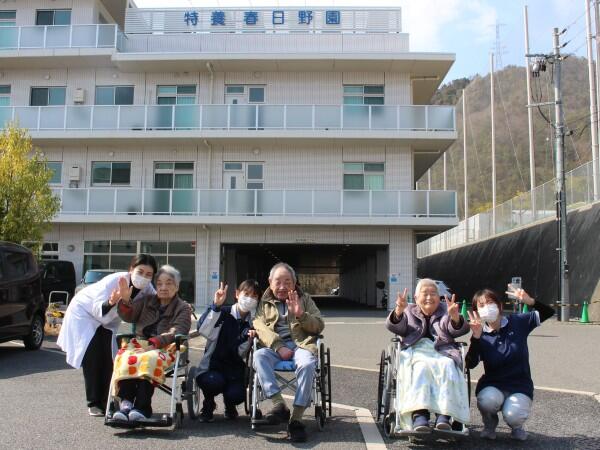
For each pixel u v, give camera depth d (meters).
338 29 25.06
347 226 23.47
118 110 23.64
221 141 23.78
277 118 23.39
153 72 24.91
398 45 24.84
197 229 23.97
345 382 8.27
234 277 27.41
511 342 5.39
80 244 24.16
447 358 5.07
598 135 25.67
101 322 6.10
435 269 44.59
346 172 24.11
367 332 15.38
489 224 35.38
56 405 6.59
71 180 24.25
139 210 23.23
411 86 24.66
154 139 23.62
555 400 7.02
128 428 5.59
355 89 24.67
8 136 16.72
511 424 5.25
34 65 24.86
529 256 27.59
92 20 25.39
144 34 25.42
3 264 10.43
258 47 25.11
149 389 5.53
